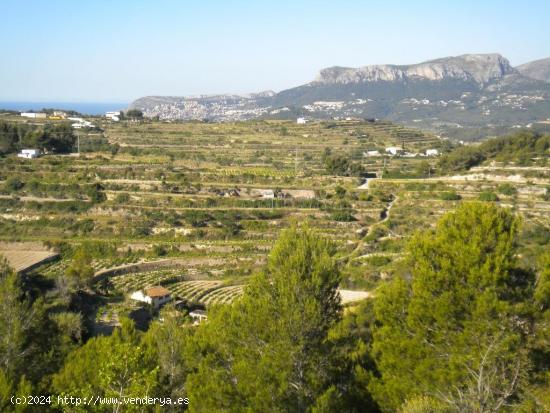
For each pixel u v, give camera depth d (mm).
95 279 72188
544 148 114812
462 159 118188
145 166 119750
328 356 21344
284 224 92312
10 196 98312
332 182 118000
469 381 19109
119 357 19234
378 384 20719
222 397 19078
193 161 135500
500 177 103500
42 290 61281
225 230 90312
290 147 162875
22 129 139125
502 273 19484
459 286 19797
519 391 19234
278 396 18734
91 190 98812
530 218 75938
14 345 25531
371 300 35969
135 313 59594
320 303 21281
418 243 22469
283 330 19891
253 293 22375
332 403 18969
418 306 20344
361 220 93750
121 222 91812
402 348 20688
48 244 84938
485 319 18984
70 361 23844
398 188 109062
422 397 18766
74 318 40906
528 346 19219
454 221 21859
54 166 113875
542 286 19328
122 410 18250
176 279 76750
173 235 89750
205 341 22719
